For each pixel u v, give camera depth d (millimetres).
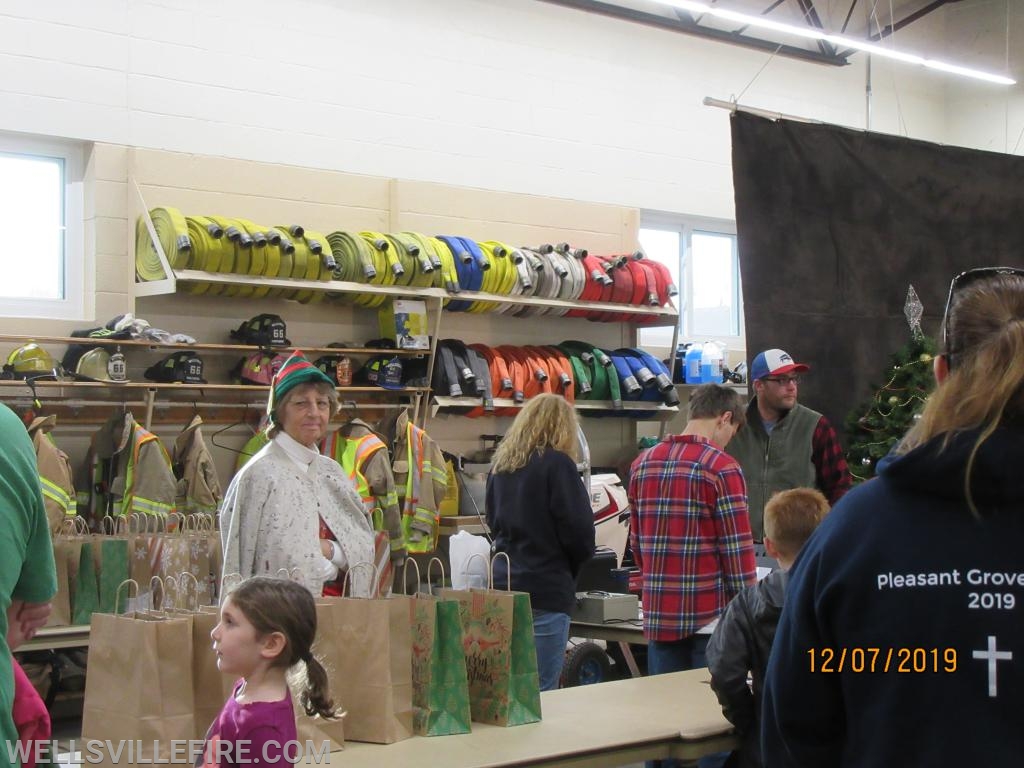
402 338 6977
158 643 2500
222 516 3322
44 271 6441
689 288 9320
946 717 1512
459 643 2850
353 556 3428
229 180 6844
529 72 8258
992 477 1501
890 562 1561
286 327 6992
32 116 6270
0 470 1982
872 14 9805
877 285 6625
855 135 6605
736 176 6082
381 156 7527
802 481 4855
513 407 7516
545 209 8219
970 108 10781
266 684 2387
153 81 6668
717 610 3729
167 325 6602
